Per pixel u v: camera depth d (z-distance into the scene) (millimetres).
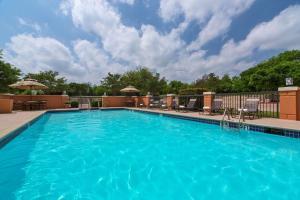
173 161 3980
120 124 9078
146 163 3885
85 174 3363
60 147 5070
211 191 2734
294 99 7082
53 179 3158
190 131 7156
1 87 21859
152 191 2756
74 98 17672
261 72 31109
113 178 3193
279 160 3938
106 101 18438
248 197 2547
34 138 6148
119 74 31141
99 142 5605
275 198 2504
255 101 7875
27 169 3594
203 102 11492
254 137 5969
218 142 5426
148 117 11859
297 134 5152
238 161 3916
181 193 2695
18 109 13820
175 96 13539
